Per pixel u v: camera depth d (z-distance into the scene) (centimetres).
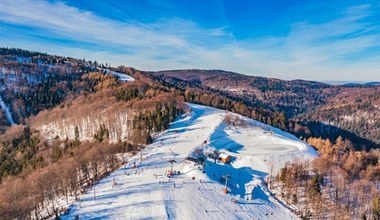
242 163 13300
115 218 8706
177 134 16175
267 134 17112
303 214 10044
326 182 11675
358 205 10488
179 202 9600
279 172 12462
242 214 9544
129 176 11356
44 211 9812
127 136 15838
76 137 17162
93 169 11781
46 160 14250
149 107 18812
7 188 10581
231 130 17425
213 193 10462
